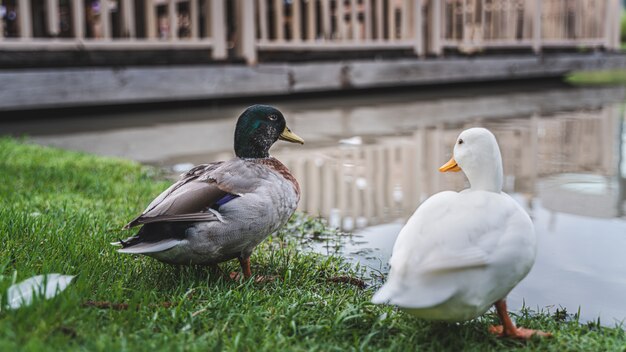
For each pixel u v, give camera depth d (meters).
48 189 4.54
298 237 3.97
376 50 12.57
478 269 2.11
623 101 11.41
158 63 10.00
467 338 2.39
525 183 5.50
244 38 10.77
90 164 5.63
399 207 4.75
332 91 13.36
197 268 3.04
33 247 3.02
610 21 16.72
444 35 13.63
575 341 2.41
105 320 2.29
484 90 13.66
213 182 2.74
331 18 13.36
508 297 3.08
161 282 2.85
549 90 13.60
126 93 9.56
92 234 3.38
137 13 10.64
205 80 10.31
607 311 2.92
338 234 4.09
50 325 2.12
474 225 2.16
